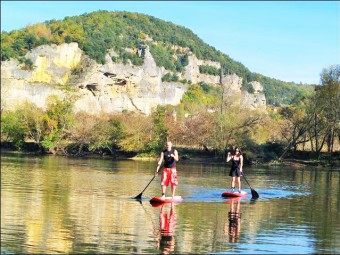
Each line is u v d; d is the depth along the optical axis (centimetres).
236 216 1767
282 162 6700
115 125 8281
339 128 7244
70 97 9475
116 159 7006
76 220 1580
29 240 1295
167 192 2488
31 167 4306
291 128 7812
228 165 5922
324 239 1426
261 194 2553
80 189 2484
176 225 1558
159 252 1222
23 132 9025
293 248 1306
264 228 1562
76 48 18312
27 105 10000
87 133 8269
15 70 16338
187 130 8131
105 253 1195
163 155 2112
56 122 8731
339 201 2344
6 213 1659
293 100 9275
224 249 1272
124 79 18488
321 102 7088
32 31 18062
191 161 6900
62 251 1200
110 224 1538
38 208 1788
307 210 1992
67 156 7769
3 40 17200
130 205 1955
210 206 2000
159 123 7869
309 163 6769
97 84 17738
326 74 7388
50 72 17475
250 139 7056
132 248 1250
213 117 7881
